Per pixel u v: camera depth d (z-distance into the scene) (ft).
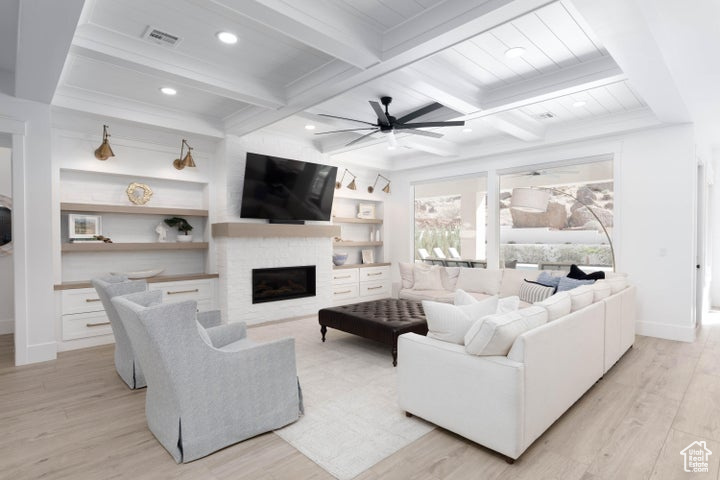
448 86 11.62
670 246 14.48
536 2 7.12
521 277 16.53
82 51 9.04
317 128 17.11
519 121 15.21
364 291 23.26
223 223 16.16
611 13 7.17
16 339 11.79
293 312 18.54
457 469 6.56
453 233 22.36
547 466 6.62
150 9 8.28
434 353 7.75
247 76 11.55
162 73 10.18
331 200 19.75
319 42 8.41
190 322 6.82
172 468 6.64
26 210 11.91
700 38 8.90
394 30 9.01
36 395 9.68
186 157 15.57
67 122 13.50
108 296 9.80
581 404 9.00
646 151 14.99
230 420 7.29
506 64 10.94
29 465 6.73
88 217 14.49
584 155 16.56
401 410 8.80
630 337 12.82
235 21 8.76
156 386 7.32
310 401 9.28
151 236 16.31
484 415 6.95
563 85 11.30
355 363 11.99
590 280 13.76
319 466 6.70
